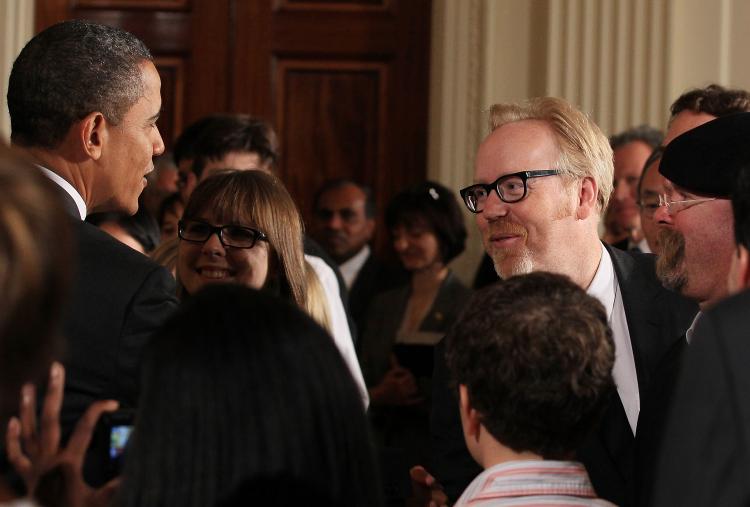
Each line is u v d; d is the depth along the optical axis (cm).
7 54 516
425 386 408
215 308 142
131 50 224
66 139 218
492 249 252
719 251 205
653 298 251
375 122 548
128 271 203
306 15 549
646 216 332
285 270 276
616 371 245
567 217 248
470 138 508
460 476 235
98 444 171
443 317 432
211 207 273
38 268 105
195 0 549
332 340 147
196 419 137
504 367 164
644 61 483
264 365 138
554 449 167
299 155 549
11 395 109
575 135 249
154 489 137
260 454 136
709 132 208
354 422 144
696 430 138
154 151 232
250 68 548
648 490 205
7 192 104
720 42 481
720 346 138
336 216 496
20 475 175
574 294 172
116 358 197
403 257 445
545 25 499
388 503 258
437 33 525
